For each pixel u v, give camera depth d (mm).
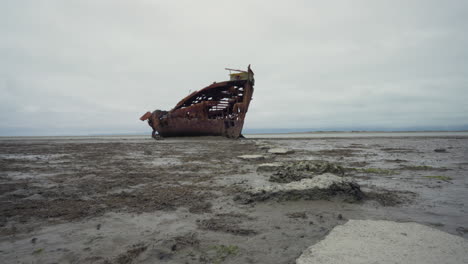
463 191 4906
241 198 4363
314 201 4180
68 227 3094
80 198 4547
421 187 5320
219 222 3258
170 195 4738
